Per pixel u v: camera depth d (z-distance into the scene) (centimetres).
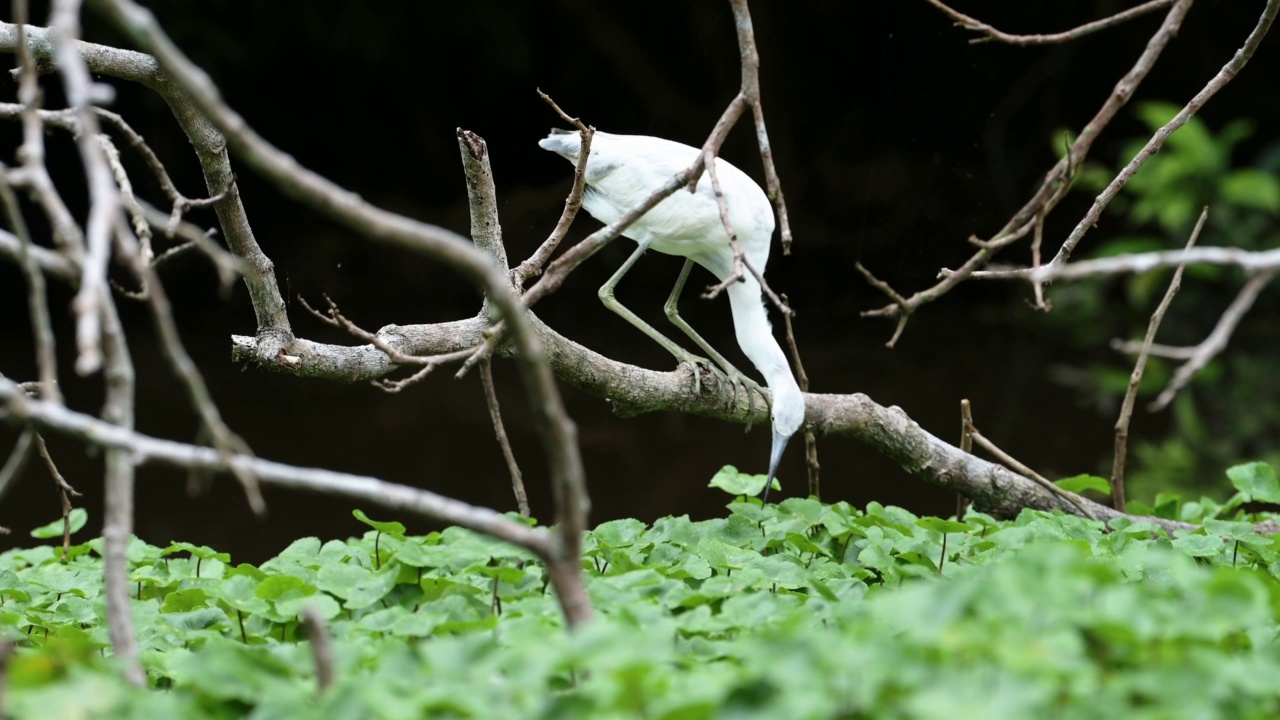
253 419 1881
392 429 1844
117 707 396
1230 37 2609
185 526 1434
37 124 407
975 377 2161
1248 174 2375
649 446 1758
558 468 423
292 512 1503
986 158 2398
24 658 434
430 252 382
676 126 2675
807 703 365
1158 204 2431
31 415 359
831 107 2602
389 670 450
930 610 400
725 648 496
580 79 2750
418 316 2522
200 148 691
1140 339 2386
